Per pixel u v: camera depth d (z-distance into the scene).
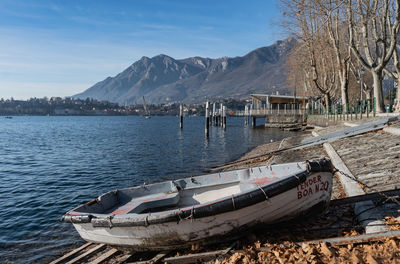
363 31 21.81
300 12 30.88
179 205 8.16
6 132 76.56
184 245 6.32
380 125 15.72
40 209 12.95
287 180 6.11
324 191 6.66
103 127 101.88
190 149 33.91
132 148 36.41
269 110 68.38
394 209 5.86
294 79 65.69
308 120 58.97
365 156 10.82
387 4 19.77
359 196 6.44
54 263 7.31
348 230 5.66
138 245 6.47
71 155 31.59
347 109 29.38
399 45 23.75
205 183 8.46
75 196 15.12
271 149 24.22
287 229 6.47
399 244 4.38
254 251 5.41
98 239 6.82
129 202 7.88
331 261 4.44
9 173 22.31
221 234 6.13
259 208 6.08
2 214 12.30
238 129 73.94
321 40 34.19
